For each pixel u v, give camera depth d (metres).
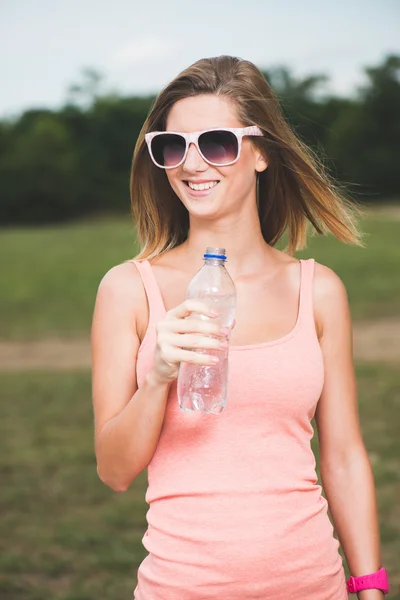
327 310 2.48
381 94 69.94
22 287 27.31
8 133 74.19
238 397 2.27
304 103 73.56
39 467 7.88
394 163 67.88
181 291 2.45
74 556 5.75
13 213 68.88
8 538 6.11
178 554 2.24
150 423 2.21
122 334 2.38
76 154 71.75
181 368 2.22
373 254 31.33
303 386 2.32
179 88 2.44
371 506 2.48
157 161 2.43
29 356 15.46
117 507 6.73
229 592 2.22
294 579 2.24
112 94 82.75
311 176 2.63
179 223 2.64
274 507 2.25
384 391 10.73
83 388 11.95
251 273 2.51
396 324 17.50
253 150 2.51
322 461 2.53
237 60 2.49
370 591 2.44
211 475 2.26
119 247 41.38
